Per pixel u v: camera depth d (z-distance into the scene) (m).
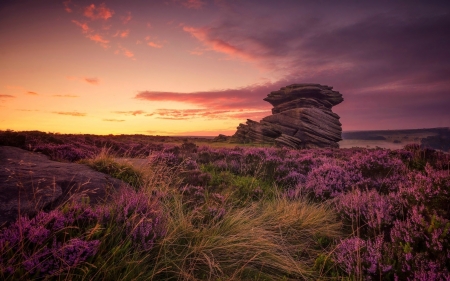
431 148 9.61
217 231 4.30
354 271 3.24
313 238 4.84
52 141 12.24
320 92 66.56
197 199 5.97
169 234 3.76
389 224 4.32
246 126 66.50
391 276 3.11
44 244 2.69
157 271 3.11
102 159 8.12
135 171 7.77
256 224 4.96
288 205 6.00
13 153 8.29
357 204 5.01
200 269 3.50
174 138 55.31
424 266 2.95
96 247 2.74
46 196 4.35
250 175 9.77
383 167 7.70
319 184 7.14
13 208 3.77
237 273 3.53
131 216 3.45
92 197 5.24
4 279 2.24
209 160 12.13
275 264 3.79
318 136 54.91
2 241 2.46
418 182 5.24
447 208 4.12
